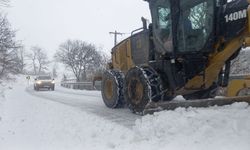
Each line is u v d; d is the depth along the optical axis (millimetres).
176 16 9047
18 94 23688
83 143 6914
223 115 6012
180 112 6523
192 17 8930
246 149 5098
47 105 13891
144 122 6715
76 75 57625
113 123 8664
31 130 8805
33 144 7289
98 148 6391
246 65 12781
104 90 12414
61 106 13188
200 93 9602
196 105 6688
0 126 9688
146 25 11023
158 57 9820
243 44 7957
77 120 9477
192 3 8914
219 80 9070
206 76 9055
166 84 9625
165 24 9398
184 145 5637
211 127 5812
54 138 7633
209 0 8578
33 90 31188
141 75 9578
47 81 30188
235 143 5340
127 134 7059
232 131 5656
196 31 8852
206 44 8664
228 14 8289
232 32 8188
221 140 5504
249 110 6078
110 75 11961
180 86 9344
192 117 6164
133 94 9992
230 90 7418
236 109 6195
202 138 5672
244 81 7129
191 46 8953
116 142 6578
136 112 9875
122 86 11602
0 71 35188
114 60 13250
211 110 6301
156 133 6270
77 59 57938
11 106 14555
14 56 31578
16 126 9594
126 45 12227
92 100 15820
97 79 14477
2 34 23094
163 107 6969
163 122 6344
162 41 9516
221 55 8539
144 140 6270
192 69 9211
